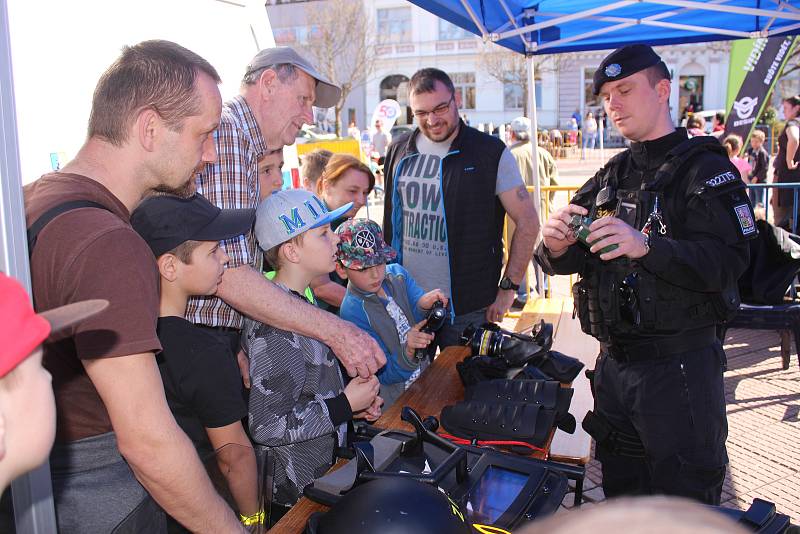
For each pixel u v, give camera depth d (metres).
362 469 1.47
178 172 1.47
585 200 2.61
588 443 2.79
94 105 1.43
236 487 1.54
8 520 1.29
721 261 2.08
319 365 2.10
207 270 1.84
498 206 3.64
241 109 2.23
